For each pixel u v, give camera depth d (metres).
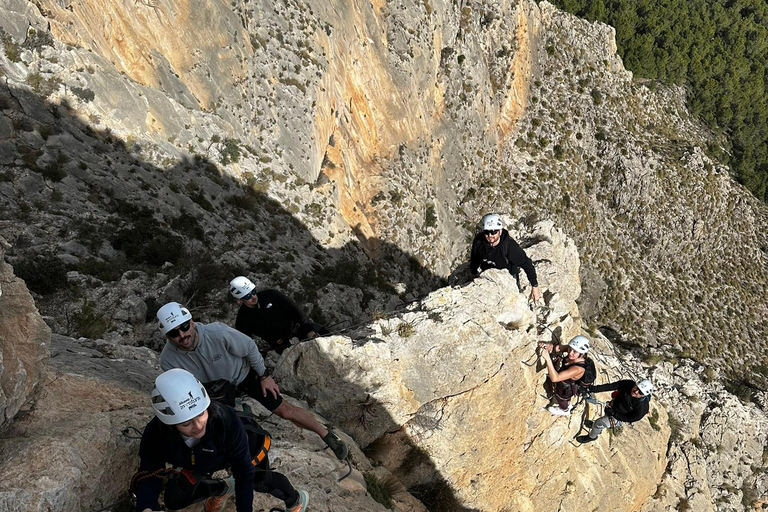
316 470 6.46
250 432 4.75
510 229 12.69
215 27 30.11
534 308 10.70
